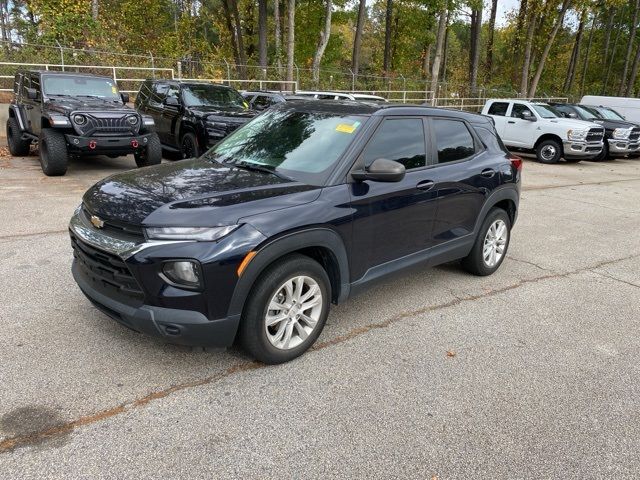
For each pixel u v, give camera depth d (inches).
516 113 655.1
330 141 147.7
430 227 167.3
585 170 590.9
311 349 141.4
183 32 1406.3
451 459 101.4
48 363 126.0
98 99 393.4
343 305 173.0
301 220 123.6
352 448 102.7
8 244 211.8
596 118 695.7
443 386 127.0
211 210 115.7
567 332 161.8
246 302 120.5
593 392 128.2
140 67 807.7
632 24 1540.4
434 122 173.0
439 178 166.4
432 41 1446.9
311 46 1364.4
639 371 139.7
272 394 119.1
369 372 131.3
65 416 107.0
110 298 120.9
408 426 110.7
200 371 126.4
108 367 125.7
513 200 206.1
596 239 279.6
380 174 135.2
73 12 859.4
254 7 1338.6
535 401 122.9
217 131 384.2
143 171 148.9
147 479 91.7
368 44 2155.5
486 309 176.1
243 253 113.2
